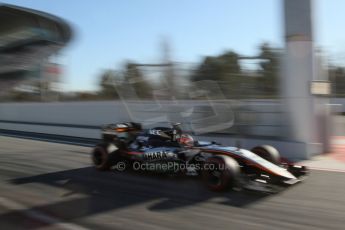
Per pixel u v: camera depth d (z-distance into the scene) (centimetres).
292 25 912
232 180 568
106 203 556
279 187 606
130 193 607
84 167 832
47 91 1958
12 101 1980
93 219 486
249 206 517
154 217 486
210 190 598
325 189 597
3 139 1465
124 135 794
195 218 476
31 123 1688
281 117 987
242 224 448
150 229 443
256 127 1059
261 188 560
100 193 613
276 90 1133
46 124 1597
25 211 527
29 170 817
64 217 498
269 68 1155
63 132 1505
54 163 891
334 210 493
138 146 752
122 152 771
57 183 692
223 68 1267
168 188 628
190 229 439
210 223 456
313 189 597
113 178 716
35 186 674
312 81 907
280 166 650
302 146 895
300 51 907
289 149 914
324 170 756
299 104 914
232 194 577
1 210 534
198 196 574
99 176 738
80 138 1398
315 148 937
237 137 1011
